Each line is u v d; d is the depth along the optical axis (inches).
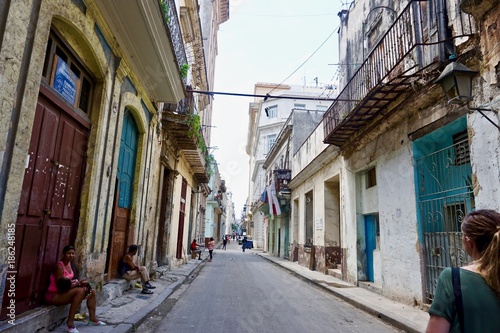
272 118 1544.0
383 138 353.1
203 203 1160.2
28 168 158.9
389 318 244.8
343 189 466.3
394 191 324.8
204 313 247.1
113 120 246.8
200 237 1072.2
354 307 301.1
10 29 130.0
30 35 143.9
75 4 182.5
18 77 136.6
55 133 182.7
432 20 275.4
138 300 267.9
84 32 193.3
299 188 753.0
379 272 374.6
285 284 429.1
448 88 206.8
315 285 432.5
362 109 334.6
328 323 234.8
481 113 201.3
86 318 199.3
